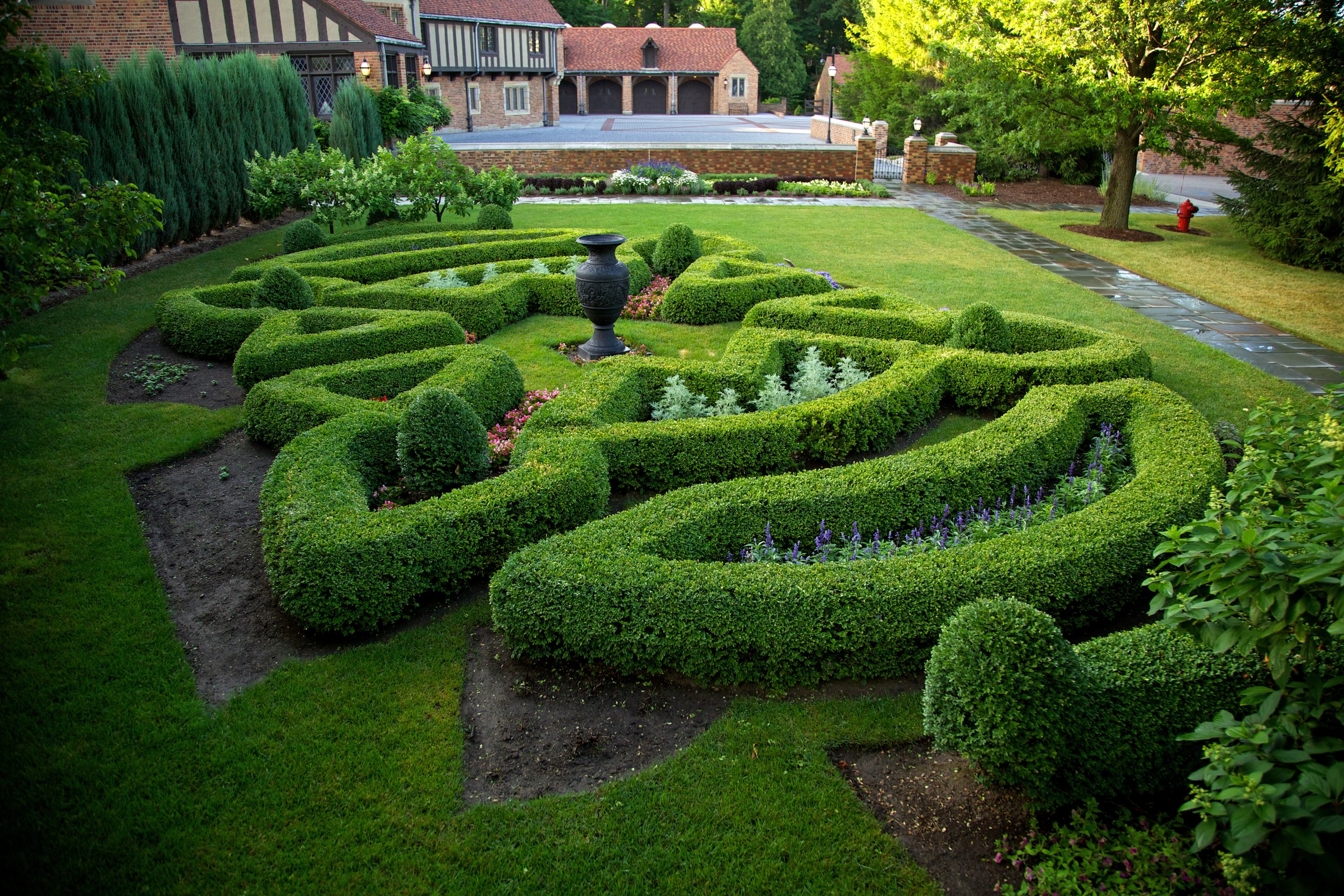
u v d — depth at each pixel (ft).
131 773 11.46
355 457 19.38
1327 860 7.42
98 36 71.10
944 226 58.13
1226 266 46.57
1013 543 14.57
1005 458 18.39
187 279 40.11
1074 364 24.36
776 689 13.12
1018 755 10.09
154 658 13.92
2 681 13.17
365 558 14.38
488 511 16.01
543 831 10.61
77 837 10.43
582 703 13.06
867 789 11.32
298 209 60.95
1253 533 8.45
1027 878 9.72
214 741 12.11
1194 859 9.48
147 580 16.20
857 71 112.27
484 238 44.52
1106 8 46.50
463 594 16.07
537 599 13.43
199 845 10.37
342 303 32.48
